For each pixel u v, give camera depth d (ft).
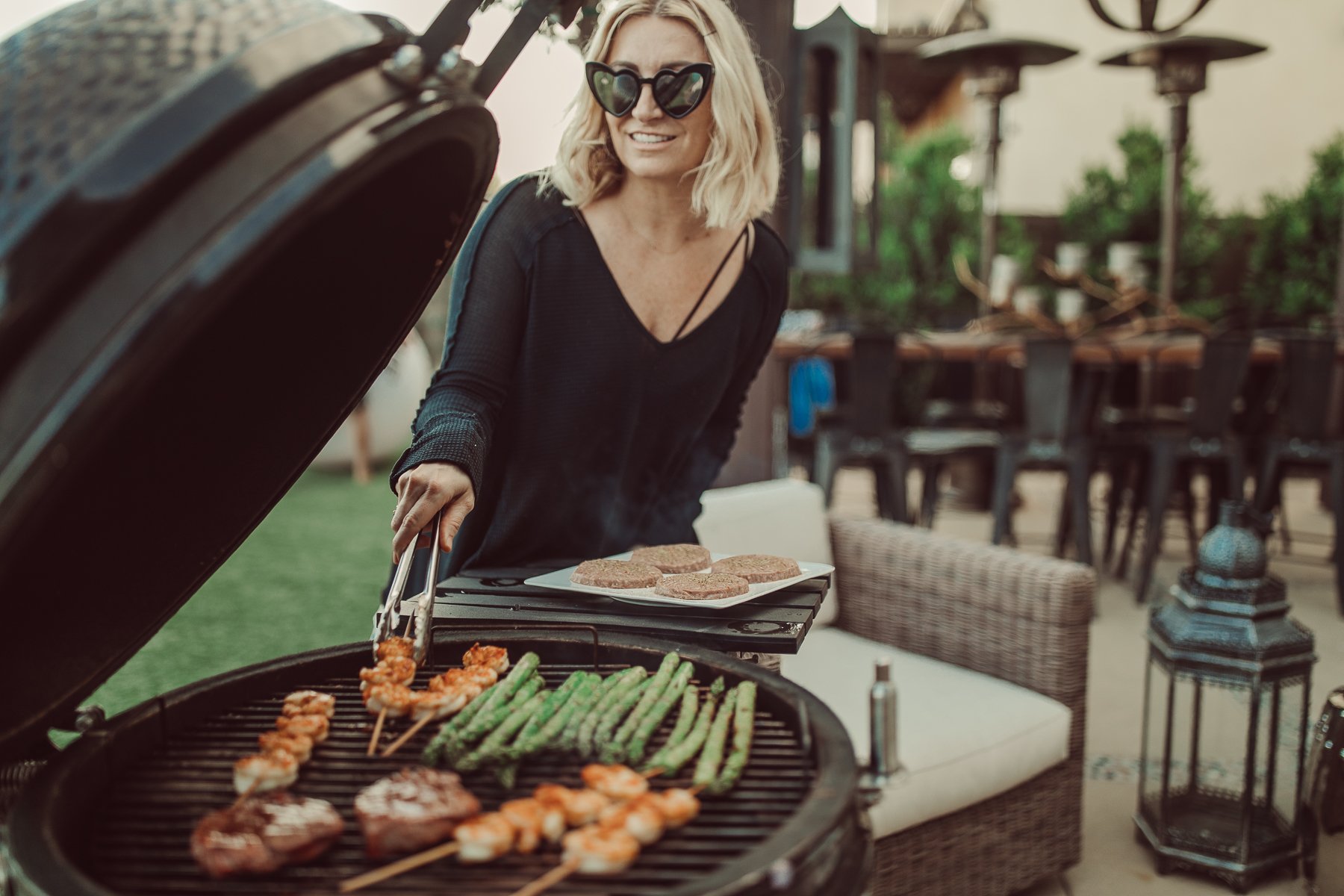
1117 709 12.45
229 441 4.62
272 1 3.52
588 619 5.28
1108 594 17.51
